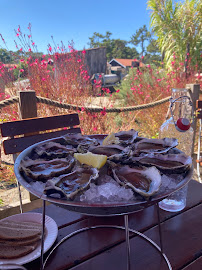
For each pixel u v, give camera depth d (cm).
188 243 96
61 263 85
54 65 342
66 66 344
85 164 75
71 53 360
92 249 93
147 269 83
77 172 70
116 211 59
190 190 135
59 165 79
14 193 223
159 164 79
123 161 78
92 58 1116
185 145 135
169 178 72
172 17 714
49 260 87
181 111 128
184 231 103
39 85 311
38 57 361
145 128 446
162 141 95
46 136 158
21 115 180
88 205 55
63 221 109
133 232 102
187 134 132
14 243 87
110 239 98
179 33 697
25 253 84
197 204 122
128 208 58
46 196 59
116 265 85
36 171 75
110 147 89
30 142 151
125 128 330
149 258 88
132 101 543
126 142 96
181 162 78
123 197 59
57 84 323
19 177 69
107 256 89
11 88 315
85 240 97
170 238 98
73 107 236
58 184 62
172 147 88
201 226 106
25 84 330
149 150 89
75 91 321
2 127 139
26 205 190
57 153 88
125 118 414
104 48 1144
